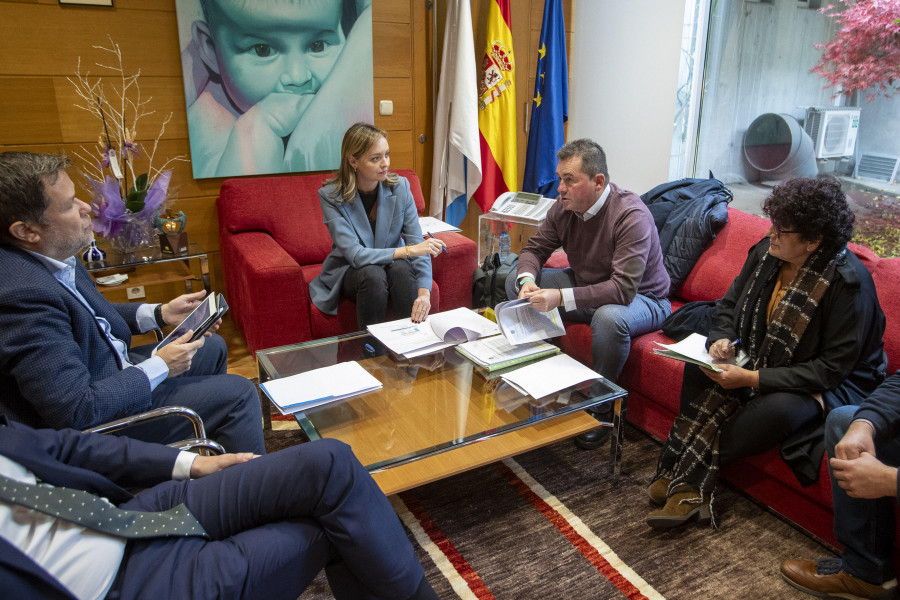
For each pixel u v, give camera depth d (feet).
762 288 6.20
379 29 11.34
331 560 4.21
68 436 4.02
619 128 12.35
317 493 3.87
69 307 4.79
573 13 12.91
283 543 3.82
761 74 10.19
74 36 9.19
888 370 6.35
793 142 9.96
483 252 11.52
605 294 7.48
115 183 8.88
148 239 9.25
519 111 13.24
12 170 4.45
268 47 10.40
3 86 8.93
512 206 10.53
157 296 9.98
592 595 5.32
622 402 6.52
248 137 10.70
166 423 5.46
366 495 4.02
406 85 11.92
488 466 7.14
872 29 8.66
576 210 7.76
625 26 11.81
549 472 7.04
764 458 6.10
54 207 4.65
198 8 9.77
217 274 11.23
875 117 8.89
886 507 4.87
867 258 6.78
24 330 4.35
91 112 9.57
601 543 5.94
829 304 5.70
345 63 11.08
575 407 6.05
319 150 11.36
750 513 6.38
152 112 10.01
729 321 6.48
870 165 9.10
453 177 12.40
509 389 6.39
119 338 5.75
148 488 4.30
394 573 4.07
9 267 4.48
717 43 10.72
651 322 7.66
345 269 8.79
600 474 7.00
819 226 5.46
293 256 10.25
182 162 10.45
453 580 5.46
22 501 3.26
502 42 11.95
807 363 5.78
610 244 7.77
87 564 3.39
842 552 5.43
